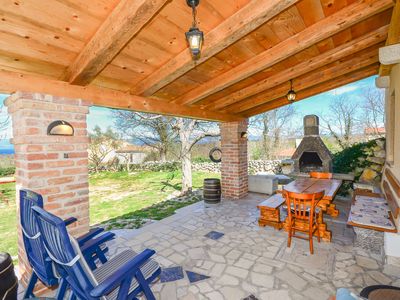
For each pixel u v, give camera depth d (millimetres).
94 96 3119
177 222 4598
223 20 2326
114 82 3209
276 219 4133
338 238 3715
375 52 3658
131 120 9227
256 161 11844
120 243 3715
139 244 3664
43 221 1548
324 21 2588
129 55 2703
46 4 1813
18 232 2768
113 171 14969
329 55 3365
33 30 2025
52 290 2600
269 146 14805
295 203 3420
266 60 3100
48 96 2633
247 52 3094
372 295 1729
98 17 2023
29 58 2320
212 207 5512
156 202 6906
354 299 1274
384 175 5043
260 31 2664
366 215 3342
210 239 3777
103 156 15695
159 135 11227
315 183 4652
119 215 5734
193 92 4066
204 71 3463
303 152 6996
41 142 2564
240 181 6230
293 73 3744
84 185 2930
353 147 6520
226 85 3670
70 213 2795
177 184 9820
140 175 12852
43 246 1826
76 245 1437
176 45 2660
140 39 2469
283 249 3371
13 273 1919
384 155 5773
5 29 1944
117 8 1901
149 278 1925
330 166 6523
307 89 5066
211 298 2352
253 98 5148
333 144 12656
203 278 2697
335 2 2348
